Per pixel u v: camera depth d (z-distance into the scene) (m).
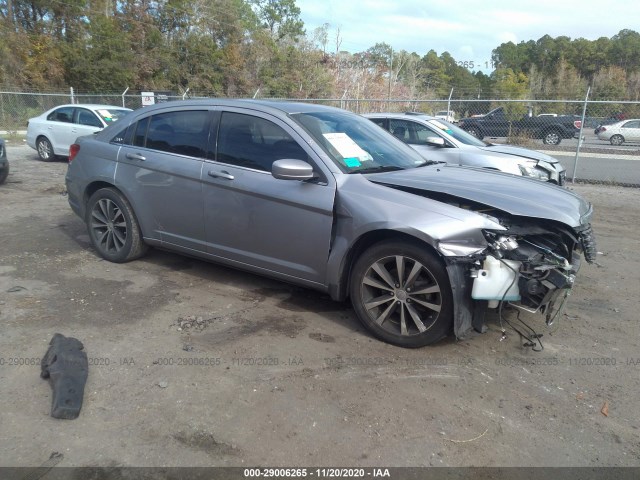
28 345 3.56
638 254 6.30
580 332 4.07
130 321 3.99
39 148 13.76
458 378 3.33
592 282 5.25
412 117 8.98
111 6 38.16
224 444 2.65
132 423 2.79
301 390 3.13
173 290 4.65
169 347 3.61
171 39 40.19
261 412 2.91
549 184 4.42
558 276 3.42
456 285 3.41
